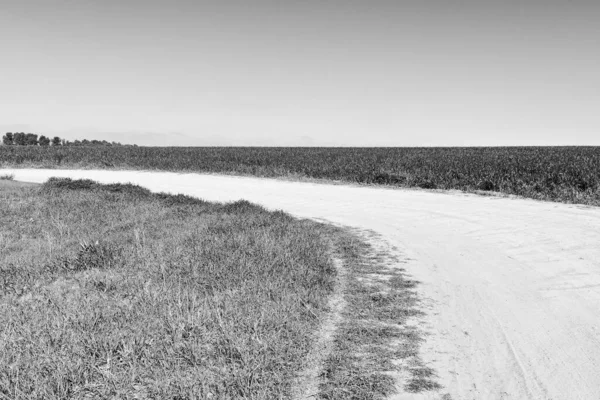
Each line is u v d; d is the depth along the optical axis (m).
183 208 12.76
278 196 17.83
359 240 9.38
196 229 9.52
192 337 4.49
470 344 4.54
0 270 6.93
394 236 9.78
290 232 9.11
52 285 6.49
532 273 6.88
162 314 4.99
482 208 13.52
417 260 7.75
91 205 13.17
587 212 12.07
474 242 9.05
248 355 4.04
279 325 4.69
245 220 10.35
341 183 22.55
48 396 3.55
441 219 11.83
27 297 6.02
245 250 7.54
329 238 9.48
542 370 4.02
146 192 16.44
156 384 3.70
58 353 4.20
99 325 4.82
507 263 7.46
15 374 3.86
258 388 3.65
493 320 5.14
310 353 4.28
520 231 9.93
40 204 13.52
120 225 10.62
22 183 21.98
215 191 19.81
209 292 5.84
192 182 24.14
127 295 5.91
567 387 3.75
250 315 4.89
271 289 5.75
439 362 4.17
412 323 5.04
